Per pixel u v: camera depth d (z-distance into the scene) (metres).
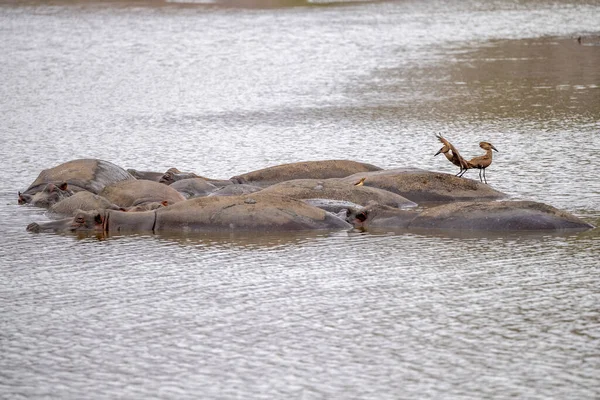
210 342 42.56
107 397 37.28
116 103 122.25
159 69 153.62
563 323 43.72
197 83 138.25
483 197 69.06
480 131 95.25
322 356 40.66
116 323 45.28
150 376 39.09
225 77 143.38
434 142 90.62
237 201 63.28
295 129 100.00
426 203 68.94
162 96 127.19
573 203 65.94
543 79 130.12
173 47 180.00
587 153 82.50
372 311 45.91
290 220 61.91
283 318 45.28
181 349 41.84
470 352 40.69
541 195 68.69
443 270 52.06
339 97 121.19
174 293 49.53
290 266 53.69
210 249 57.66
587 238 57.41
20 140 98.12
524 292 48.03
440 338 42.28
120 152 90.88
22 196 71.56
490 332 42.84
